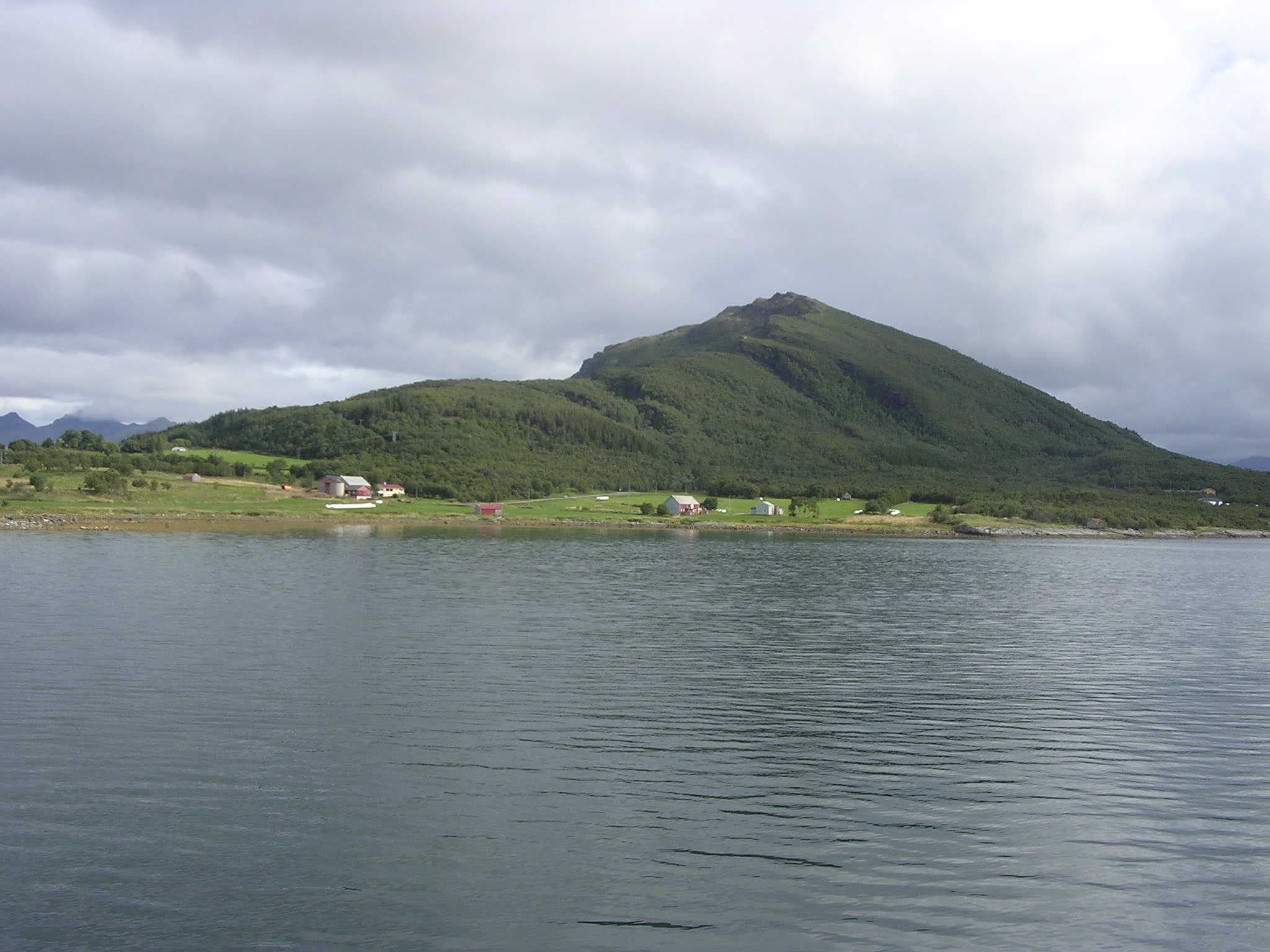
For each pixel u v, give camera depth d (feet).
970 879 74.33
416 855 76.18
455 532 523.70
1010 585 307.99
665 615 209.26
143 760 97.66
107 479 563.07
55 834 79.10
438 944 63.46
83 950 61.93
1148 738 114.21
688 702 126.72
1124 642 188.24
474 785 91.91
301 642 162.61
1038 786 95.71
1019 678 148.46
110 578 249.96
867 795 92.12
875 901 70.44
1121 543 645.51
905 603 246.27
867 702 129.90
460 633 175.73
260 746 102.94
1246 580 351.05
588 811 86.07
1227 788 96.22
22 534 406.21
